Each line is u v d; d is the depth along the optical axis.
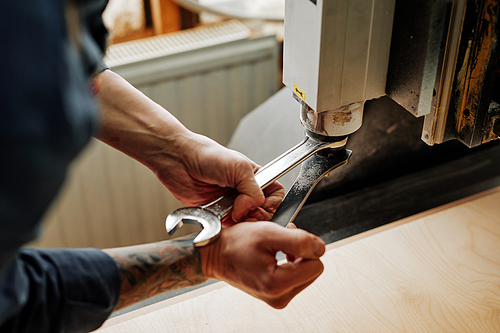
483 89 0.57
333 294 0.80
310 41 0.55
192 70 1.53
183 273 0.59
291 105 1.13
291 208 0.63
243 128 1.24
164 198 1.72
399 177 1.09
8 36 0.33
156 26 1.66
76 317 0.53
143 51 1.51
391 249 0.88
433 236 0.91
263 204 0.72
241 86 1.64
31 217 0.38
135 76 1.47
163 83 1.53
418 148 1.07
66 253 0.54
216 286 0.82
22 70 0.33
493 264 0.84
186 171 0.72
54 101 0.34
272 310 0.78
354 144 0.99
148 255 0.58
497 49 0.54
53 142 0.35
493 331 0.73
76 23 0.40
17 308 0.45
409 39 0.55
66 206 1.59
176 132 0.72
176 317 0.77
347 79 0.57
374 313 0.76
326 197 1.04
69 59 0.36
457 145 1.12
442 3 0.52
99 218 1.67
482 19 0.54
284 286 0.57
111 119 0.72
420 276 0.82
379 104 0.97
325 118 0.60
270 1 1.69
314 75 0.56
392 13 0.55
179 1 1.54
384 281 0.82
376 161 1.04
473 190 1.03
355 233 0.94
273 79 1.67
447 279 0.82
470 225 0.93
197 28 1.69
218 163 0.67
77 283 0.52
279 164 0.64
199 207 0.63
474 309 0.76
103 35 0.55
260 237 0.57
